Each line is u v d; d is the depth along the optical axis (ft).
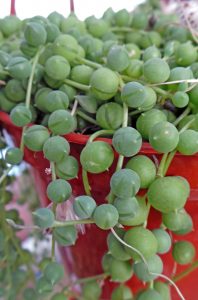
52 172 0.61
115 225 0.59
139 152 0.59
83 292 0.70
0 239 0.69
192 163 0.61
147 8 0.96
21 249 0.75
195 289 0.72
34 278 0.74
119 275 0.64
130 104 0.60
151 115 0.61
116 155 0.60
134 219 0.58
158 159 0.60
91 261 0.75
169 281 0.62
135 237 0.58
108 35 0.78
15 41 0.78
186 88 0.61
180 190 0.57
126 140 0.56
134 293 0.72
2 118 0.70
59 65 0.64
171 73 0.63
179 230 0.62
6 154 0.65
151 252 0.58
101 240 0.71
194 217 0.66
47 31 0.68
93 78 0.61
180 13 0.87
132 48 0.73
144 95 0.59
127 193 0.56
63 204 0.62
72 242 0.60
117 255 0.61
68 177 0.61
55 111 0.61
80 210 0.57
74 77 0.66
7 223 0.71
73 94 0.66
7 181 0.75
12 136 0.72
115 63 0.62
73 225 0.60
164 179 0.57
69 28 0.76
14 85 0.69
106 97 0.62
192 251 0.64
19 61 0.66
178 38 0.80
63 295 0.68
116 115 0.62
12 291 0.74
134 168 0.58
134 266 0.61
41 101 0.66
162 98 0.64
